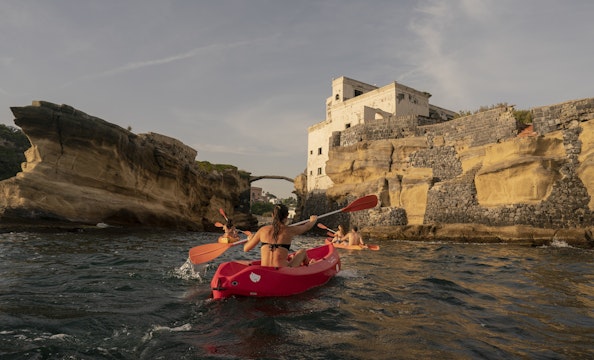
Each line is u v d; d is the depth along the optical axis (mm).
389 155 24750
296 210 38531
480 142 20953
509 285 5852
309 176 34594
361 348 2973
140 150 22266
